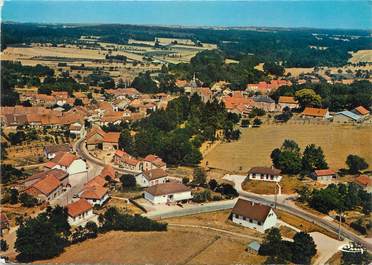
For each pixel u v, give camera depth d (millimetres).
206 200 67125
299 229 59156
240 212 59656
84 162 78312
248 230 57719
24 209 62688
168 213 62062
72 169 77125
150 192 65500
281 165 78312
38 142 92375
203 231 55938
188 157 81750
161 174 72438
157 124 96250
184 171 78938
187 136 88625
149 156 80438
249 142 90125
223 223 59688
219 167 80500
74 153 88000
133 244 51719
